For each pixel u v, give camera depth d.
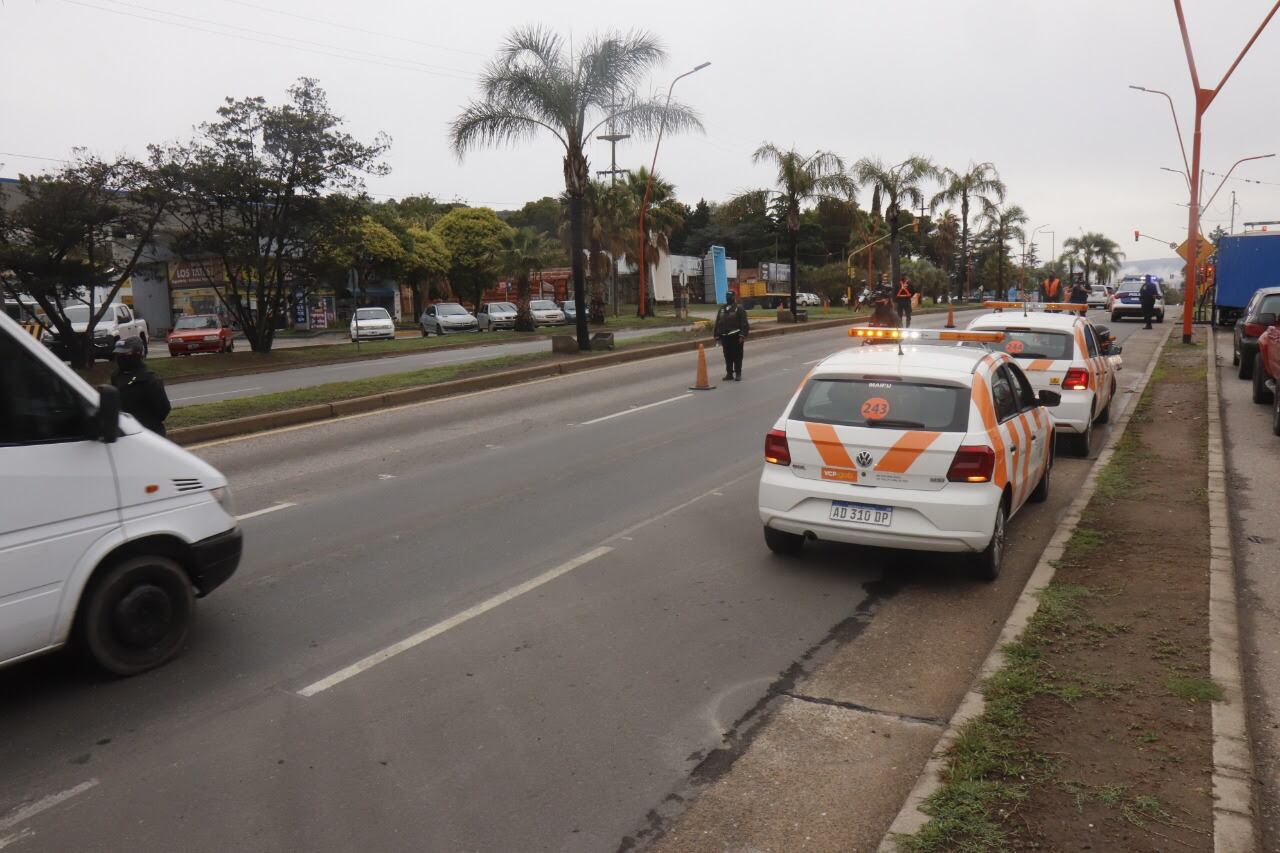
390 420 14.21
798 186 37.06
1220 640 5.13
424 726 4.56
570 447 11.68
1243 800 3.64
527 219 88.94
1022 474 7.32
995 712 4.37
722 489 9.36
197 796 3.97
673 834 3.71
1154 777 3.81
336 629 5.78
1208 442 10.73
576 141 23.92
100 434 4.92
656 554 7.25
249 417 13.56
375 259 49.59
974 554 6.40
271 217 27.83
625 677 5.10
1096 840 3.41
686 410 14.59
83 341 25.59
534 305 43.66
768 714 4.68
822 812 3.85
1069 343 10.80
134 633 5.09
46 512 4.71
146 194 24.78
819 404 6.75
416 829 3.73
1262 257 27.97
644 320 42.25
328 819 3.80
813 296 67.88
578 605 6.16
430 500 9.03
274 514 8.59
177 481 5.32
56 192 24.03
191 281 50.94
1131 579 6.16
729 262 74.31
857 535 6.45
